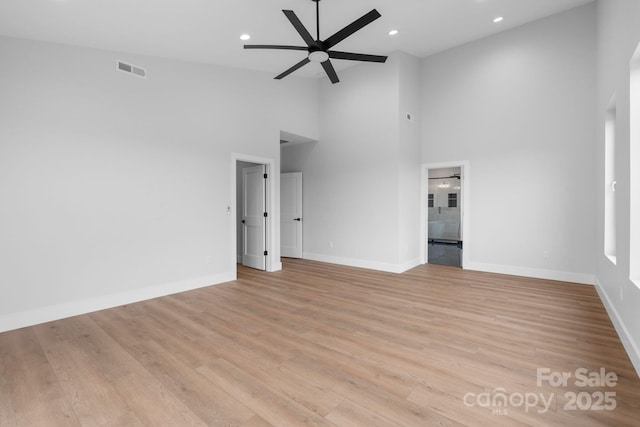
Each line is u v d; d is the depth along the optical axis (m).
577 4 4.31
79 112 3.34
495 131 5.10
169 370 2.20
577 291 4.07
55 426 1.66
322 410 1.76
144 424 1.66
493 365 2.23
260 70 5.13
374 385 2.00
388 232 5.44
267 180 5.45
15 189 2.97
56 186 3.20
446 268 5.58
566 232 4.55
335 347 2.54
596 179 4.24
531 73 4.75
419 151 5.86
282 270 5.57
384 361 2.31
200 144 4.40
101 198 3.50
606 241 3.59
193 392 1.94
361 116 5.73
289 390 1.96
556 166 4.61
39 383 2.04
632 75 2.43
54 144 3.18
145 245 3.86
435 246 8.39
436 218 9.02
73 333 2.85
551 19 4.56
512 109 4.93
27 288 3.04
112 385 2.02
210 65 4.51
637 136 2.42
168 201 4.07
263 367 2.24
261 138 5.22
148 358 2.37
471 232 5.39
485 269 5.28
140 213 3.81
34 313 3.07
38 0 2.52
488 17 4.44
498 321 3.07
